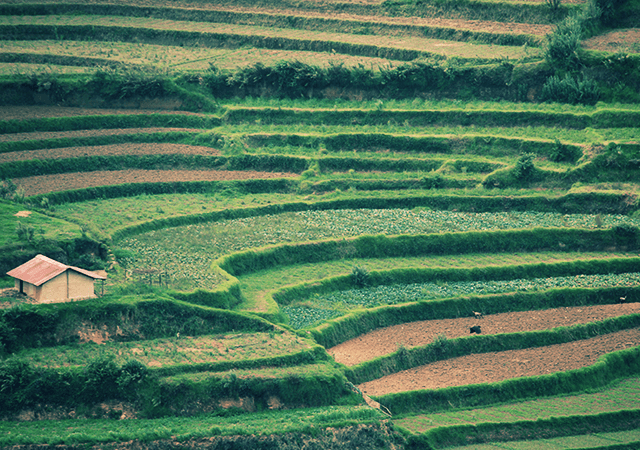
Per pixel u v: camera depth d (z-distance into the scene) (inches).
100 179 3051.2
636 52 3661.4
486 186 3228.3
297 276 2566.4
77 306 1990.7
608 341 2373.3
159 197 3029.0
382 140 3521.2
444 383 2106.3
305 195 3179.1
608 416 2025.1
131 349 1964.8
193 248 2600.9
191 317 2116.1
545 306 2546.8
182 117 3683.6
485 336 2316.7
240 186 3176.7
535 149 3373.5
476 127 3585.1
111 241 2488.9
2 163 2960.1
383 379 2119.8
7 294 2062.0
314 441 1774.1
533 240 2876.5
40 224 2442.2
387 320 2402.8
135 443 1675.7
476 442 1918.1
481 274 2664.9
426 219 3002.0
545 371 2188.7
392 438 1861.5
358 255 2755.9
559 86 3651.6
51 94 3690.9
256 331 2155.5
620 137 3339.1
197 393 1835.6
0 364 1788.9
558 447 1895.9
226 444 1710.1
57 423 1749.5
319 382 1936.5
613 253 2856.8
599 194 3088.1
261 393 1879.9
